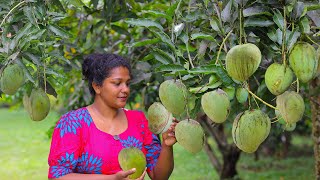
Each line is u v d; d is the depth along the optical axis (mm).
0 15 2221
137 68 3023
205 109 1938
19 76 2137
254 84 2691
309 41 1932
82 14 3543
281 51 1884
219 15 1942
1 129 14484
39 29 2057
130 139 2197
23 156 10016
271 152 9312
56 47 3100
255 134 1841
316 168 3244
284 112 1906
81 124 2133
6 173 8375
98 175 2041
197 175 8148
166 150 2213
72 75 3867
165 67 1940
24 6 2121
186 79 2006
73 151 2096
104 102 2166
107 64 2113
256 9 1872
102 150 2125
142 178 2061
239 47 1787
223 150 6285
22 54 2082
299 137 11750
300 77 1790
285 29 1769
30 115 2281
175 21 2115
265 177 7602
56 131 2146
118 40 3750
